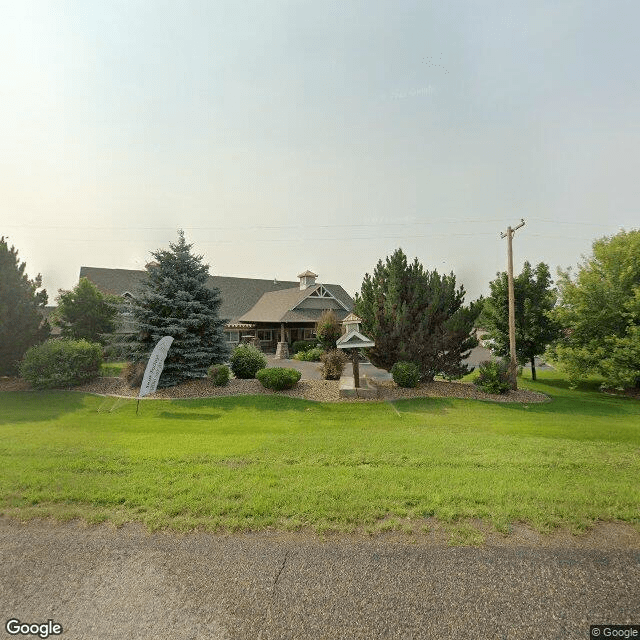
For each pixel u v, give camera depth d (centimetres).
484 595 314
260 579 331
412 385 1442
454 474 569
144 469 578
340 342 1296
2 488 504
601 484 534
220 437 786
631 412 1275
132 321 1485
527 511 449
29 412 1048
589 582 330
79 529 410
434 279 1575
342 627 281
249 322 3216
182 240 1530
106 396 1270
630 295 1617
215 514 441
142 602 303
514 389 1512
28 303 1542
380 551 373
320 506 459
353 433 834
